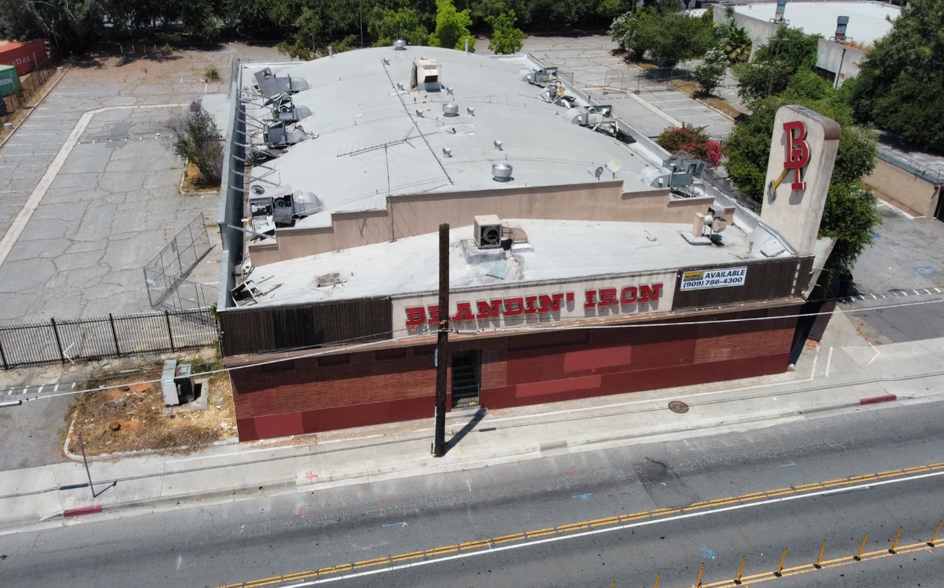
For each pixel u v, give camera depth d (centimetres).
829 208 3466
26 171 5369
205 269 4066
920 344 3531
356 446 2731
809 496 2567
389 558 2281
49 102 6794
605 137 4034
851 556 2312
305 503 2492
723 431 2884
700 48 7975
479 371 2841
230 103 4159
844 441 2853
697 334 2988
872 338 3572
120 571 2217
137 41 8450
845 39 7462
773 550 2331
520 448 2741
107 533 2362
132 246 4322
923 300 3947
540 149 3534
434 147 3419
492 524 2420
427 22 9100
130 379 3114
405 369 2745
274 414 2708
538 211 3083
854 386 3172
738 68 7006
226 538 2348
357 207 2986
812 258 2916
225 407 2941
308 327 2534
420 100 4016
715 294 2869
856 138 3719
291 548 2312
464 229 3022
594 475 2644
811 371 3266
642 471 2667
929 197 4934
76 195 5000
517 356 2831
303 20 7850
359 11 8131
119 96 7000
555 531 2395
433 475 2622
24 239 4381
